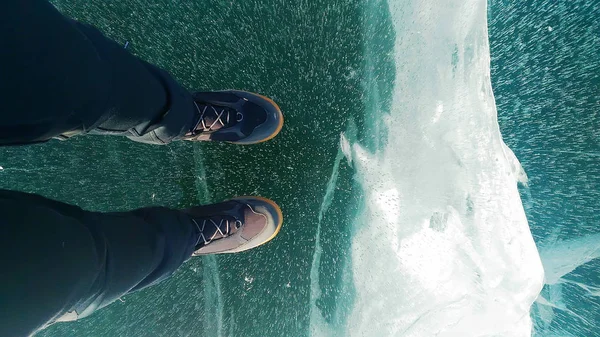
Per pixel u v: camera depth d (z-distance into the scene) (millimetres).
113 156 1679
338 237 1676
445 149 1520
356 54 1576
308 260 1709
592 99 1344
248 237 1600
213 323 1777
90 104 790
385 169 1601
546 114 1402
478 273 1521
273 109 1579
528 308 1484
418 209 1576
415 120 1546
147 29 1612
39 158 1670
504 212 1473
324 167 1651
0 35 632
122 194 1687
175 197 1701
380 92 1575
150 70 1053
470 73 1459
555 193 1432
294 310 1728
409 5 1505
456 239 1538
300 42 1592
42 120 713
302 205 1685
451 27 1464
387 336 1620
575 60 1356
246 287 1762
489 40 1436
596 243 1385
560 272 1469
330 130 1626
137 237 1012
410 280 1613
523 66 1407
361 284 1672
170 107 1082
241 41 1604
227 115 1440
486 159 1472
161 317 1788
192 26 1607
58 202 845
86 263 769
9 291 623
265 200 1640
